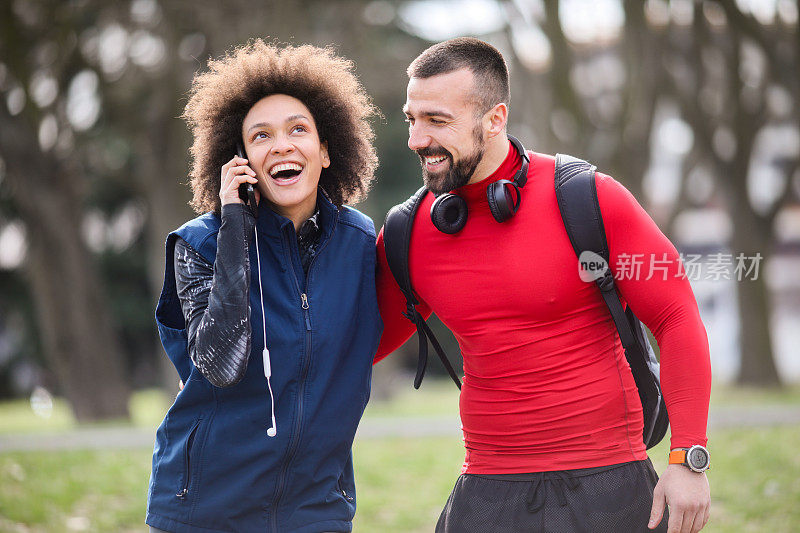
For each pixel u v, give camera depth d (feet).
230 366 14.61
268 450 15.44
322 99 16.89
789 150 106.63
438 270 16.57
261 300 15.57
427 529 32.86
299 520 15.64
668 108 99.86
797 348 151.33
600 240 15.66
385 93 81.76
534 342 15.92
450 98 15.66
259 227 15.97
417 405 91.04
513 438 16.16
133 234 136.87
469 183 16.29
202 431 15.58
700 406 15.30
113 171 97.04
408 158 131.95
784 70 82.58
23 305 136.26
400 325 18.12
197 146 17.03
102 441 50.85
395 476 40.47
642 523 15.74
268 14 72.38
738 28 81.20
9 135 81.97
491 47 16.17
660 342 15.78
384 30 84.48
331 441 15.97
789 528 29.94
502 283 15.97
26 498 34.50
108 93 82.53
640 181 79.61
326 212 16.48
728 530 30.27
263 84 16.47
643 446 16.40
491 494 16.33
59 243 87.86
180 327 16.30
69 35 79.15
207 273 15.61
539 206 16.06
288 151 15.97
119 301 137.59
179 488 15.62
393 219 17.01
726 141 98.22
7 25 78.28
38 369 145.38
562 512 15.76
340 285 16.35
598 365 16.03
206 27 73.51
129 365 150.20
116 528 32.48
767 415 54.60
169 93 79.05
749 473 37.29
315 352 15.70
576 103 74.95
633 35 76.48
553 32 73.46
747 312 100.53
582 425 15.85
